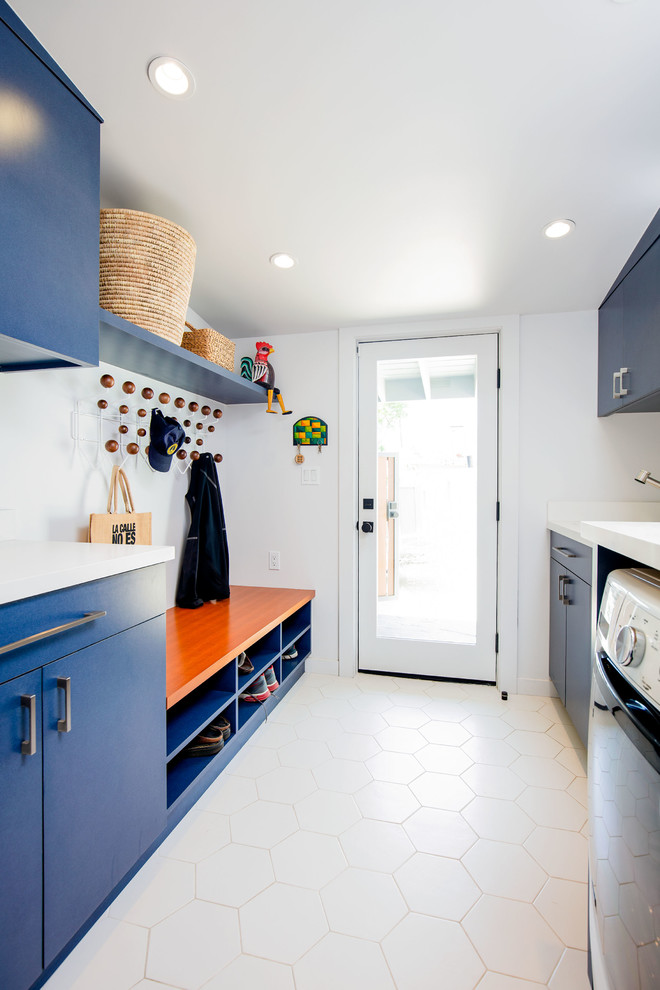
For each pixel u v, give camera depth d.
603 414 2.25
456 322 2.47
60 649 0.95
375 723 2.09
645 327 1.75
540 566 2.40
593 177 1.52
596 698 0.94
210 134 1.38
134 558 1.15
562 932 1.11
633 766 0.70
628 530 1.13
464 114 1.30
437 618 2.59
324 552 2.69
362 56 1.15
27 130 1.01
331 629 2.68
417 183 1.57
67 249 1.12
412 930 1.11
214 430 2.71
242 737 1.90
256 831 1.43
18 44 0.98
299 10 1.05
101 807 1.07
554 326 2.37
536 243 1.85
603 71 1.17
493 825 1.46
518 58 1.14
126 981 0.99
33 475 1.52
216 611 2.25
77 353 1.15
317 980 1.00
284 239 1.87
